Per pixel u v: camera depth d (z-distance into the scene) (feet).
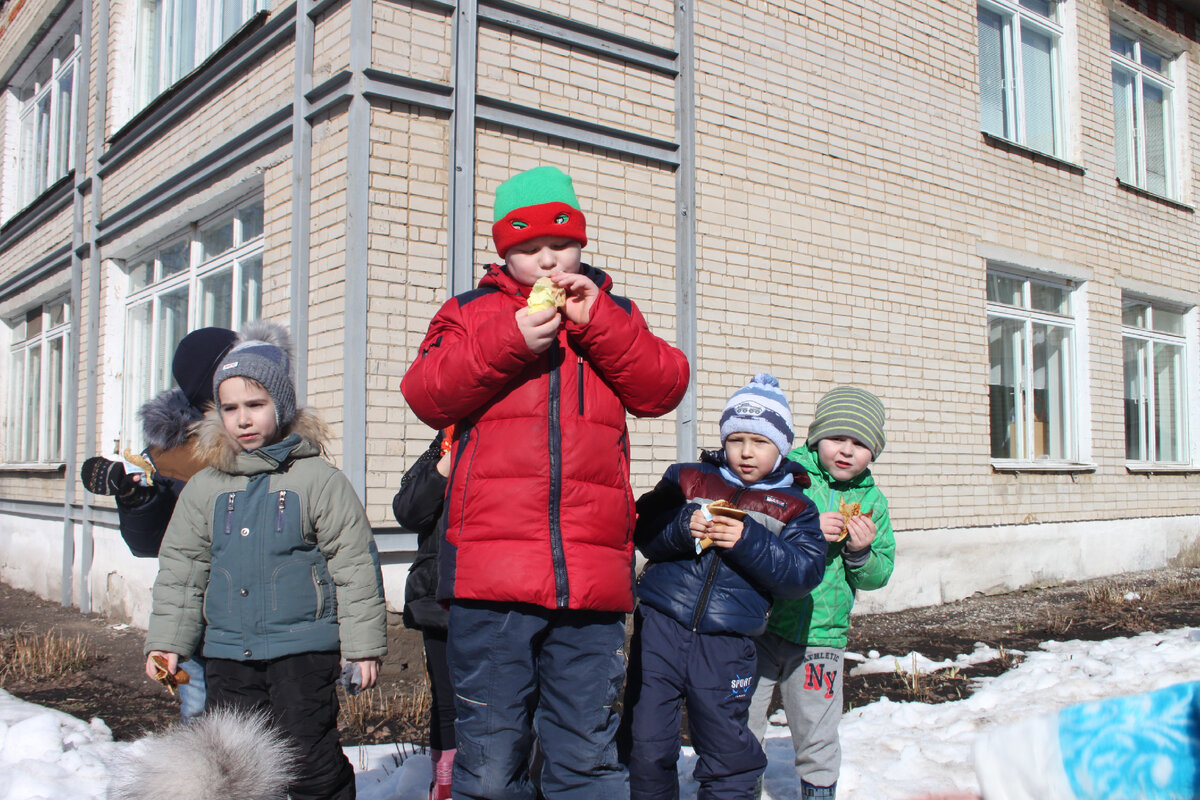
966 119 27.91
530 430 7.88
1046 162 30.66
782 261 22.80
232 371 8.89
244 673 8.79
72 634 22.43
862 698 16.37
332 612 9.03
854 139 24.75
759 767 9.15
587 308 7.93
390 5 17.12
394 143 17.03
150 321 25.52
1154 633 21.39
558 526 7.78
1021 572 28.12
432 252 17.28
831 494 10.87
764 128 22.77
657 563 9.65
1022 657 19.38
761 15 23.02
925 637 21.59
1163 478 34.12
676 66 20.98
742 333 21.80
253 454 8.92
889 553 10.77
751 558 8.84
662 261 20.57
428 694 15.43
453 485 8.17
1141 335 35.17
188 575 9.02
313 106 17.89
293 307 17.76
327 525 8.91
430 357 8.24
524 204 8.15
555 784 7.97
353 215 16.57
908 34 26.50
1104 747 4.51
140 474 10.23
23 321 36.06
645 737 9.03
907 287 25.67
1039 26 31.83
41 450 32.68
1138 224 34.30
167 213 23.39
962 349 27.04
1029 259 29.50
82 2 29.76
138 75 26.99
